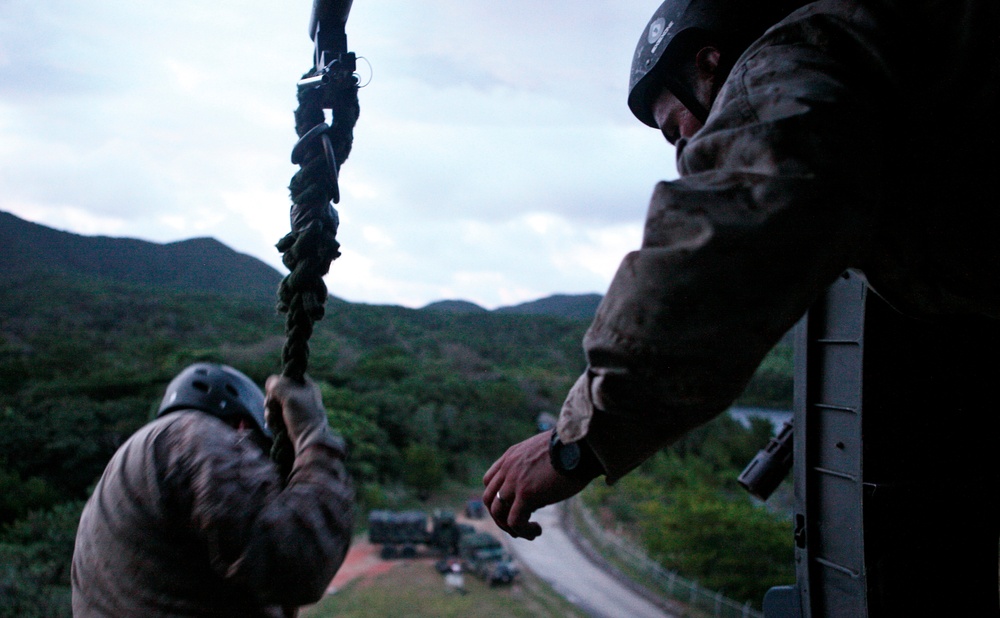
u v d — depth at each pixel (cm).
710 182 96
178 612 129
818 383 190
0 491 3469
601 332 99
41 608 1819
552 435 116
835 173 93
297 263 139
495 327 14388
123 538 132
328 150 137
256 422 168
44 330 11225
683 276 92
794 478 196
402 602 2914
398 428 5462
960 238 111
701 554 3127
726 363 93
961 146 107
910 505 175
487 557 3403
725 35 134
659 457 5575
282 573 126
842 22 104
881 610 175
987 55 102
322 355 7681
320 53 141
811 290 94
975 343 174
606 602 3062
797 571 196
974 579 178
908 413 176
